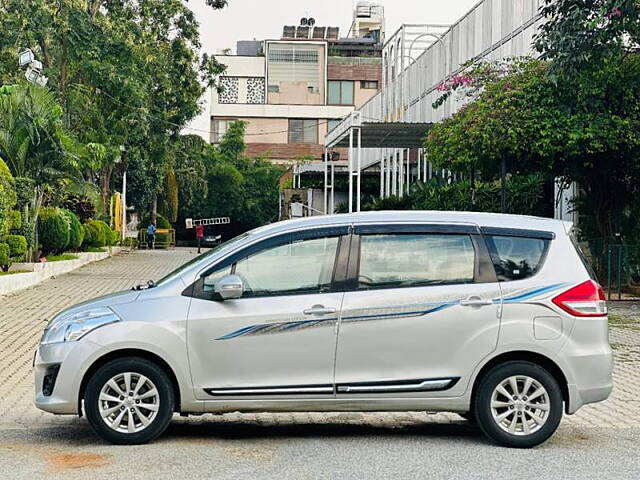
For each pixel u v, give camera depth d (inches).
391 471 274.5
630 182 796.0
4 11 1283.2
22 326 612.7
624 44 744.3
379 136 1180.5
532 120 718.5
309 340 301.7
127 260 1430.9
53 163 985.5
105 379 301.9
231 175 2568.9
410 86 1471.5
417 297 304.3
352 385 302.2
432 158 833.5
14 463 284.0
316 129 2989.7
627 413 376.5
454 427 346.6
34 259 1015.0
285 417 365.4
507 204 899.4
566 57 674.8
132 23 1386.6
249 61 2999.5
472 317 304.3
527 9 995.9
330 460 289.0
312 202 1946.4
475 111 751.1
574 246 315.6
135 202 2105.1
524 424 306.2
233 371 301.3
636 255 767.7
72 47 1318.9
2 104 951.6
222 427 343.9
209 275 307.7
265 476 267.6
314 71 3004.4
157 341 299.4
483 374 306.3
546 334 305.1
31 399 394.3
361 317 302.7
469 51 1200.2
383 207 1266.0
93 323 302.7
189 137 2231.8
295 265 308.2
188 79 1556.3
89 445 309.0
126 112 1429.6
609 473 274.8
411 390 302.8
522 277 309.3
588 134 696.4
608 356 308.7
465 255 310.5
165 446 307.4
